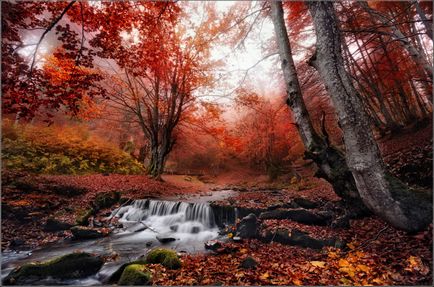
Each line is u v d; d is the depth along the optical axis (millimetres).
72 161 14234
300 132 6473
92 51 6555
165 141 17125
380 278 3396
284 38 6719
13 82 5289
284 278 3725
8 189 8672
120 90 17531
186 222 9164
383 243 4469
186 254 5629
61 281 4574
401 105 15664
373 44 12328
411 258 3646
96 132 21109
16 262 5656
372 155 4363
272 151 19609
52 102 6105
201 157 29703
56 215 8523
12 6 5234
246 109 18125
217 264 4648
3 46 5094
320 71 4953
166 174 24984
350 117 4496
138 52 7574
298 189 13031
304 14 11500
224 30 10922
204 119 17766
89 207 9609
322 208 7773
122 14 6750
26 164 11695
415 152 8344
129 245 6859
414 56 7922
